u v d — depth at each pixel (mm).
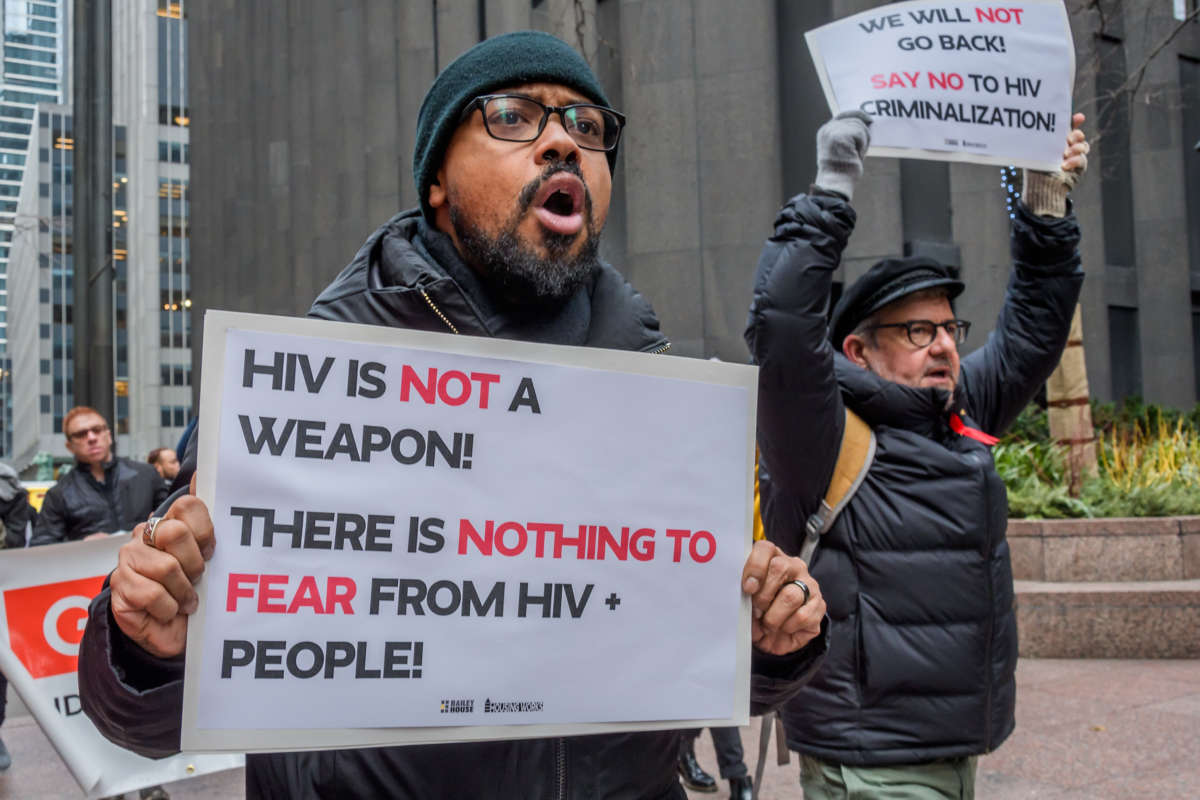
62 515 5785
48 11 153375
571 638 1346
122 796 4461
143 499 5977
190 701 1170
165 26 81625
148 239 79750
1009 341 3123
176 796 4652
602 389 1404
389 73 21844
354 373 1294
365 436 1289
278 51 26453
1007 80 3068
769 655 1556
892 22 3055
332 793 1354
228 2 30375
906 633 2453
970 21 3074
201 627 1187
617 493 1394
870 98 3031
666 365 1442
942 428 2625
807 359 2428
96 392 15328
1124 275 16656
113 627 1192
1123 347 16812
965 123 3045
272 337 1266
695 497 1436
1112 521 7395
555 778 1386
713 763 5004
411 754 1359
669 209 15523
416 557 1287
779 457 2514
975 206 14633
